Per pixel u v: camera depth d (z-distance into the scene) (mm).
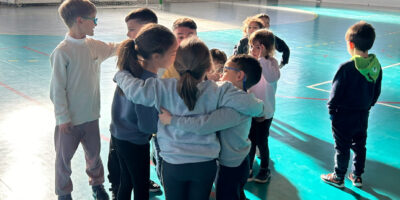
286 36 12367
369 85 3229
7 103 5336
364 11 20688
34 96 5691
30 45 9656
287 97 6129
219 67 2969
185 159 2146
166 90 2139
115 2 21234
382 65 8695
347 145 3379
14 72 7043
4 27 12258
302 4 24078
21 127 4523
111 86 6375
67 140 2887
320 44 11164
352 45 3252
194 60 2020
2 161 3691
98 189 3154
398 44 11398
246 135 2350
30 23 13328
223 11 18984
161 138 2225
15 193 3178
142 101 2162
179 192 2254
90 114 2924
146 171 2566
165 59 2236
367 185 3512
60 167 2963
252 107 2158
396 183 3555
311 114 5352
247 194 3316
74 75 2770
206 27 13539
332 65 8570
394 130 4785
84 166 3678
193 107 2076
